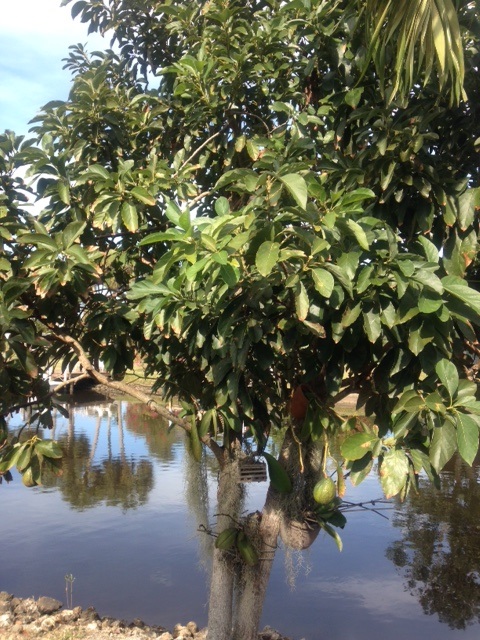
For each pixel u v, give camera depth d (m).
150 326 3.66
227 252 2.76
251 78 4.68
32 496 11.64
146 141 5.29
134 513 10.53
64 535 9.45
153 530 9.66
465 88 4.03
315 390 4.04
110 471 13.55
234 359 3.29
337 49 4.13
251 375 3.86
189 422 4.38
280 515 4.19
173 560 8.45
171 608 6.97
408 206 3.76
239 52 4.71
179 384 4.50
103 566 8.20
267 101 5.02
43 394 4.43
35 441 3.91
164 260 2.83
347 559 8.70
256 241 2.85
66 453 15.52
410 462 3.23
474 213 3.61
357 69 4.16
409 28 3.29
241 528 4.35
